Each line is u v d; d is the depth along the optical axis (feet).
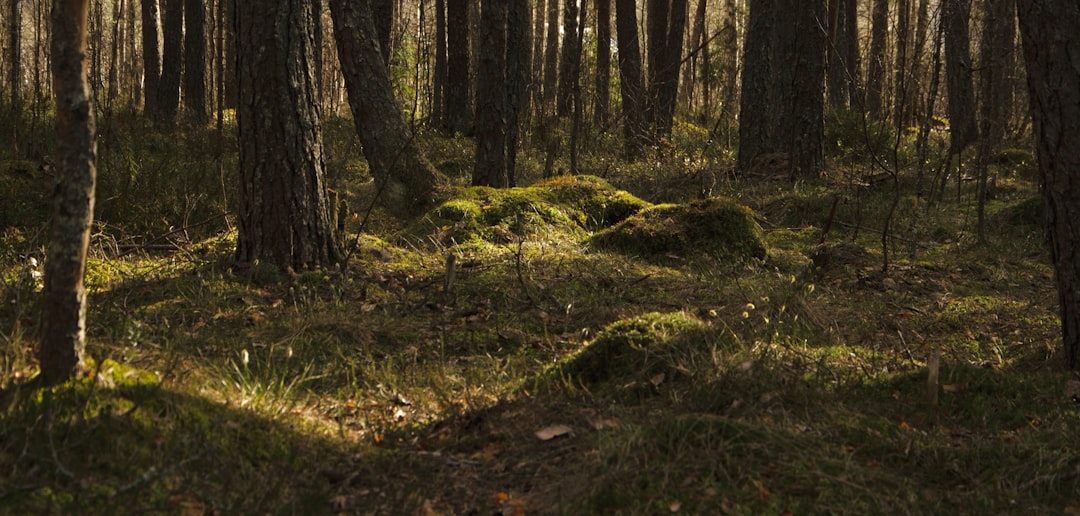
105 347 13.21
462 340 17.56
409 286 21.18
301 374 14.99
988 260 27.53
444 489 11.35
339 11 29.37
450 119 55.01
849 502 10.56
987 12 31.27
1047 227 15.52
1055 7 14.37
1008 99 62.03
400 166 29.55
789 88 42.47
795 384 13.83
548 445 12.37
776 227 32.60
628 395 13.71
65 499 9.37
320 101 21.81
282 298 19.54
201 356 14.69
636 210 29.19
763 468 11.08
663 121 53.42
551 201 28.73
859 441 12.48
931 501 10.89
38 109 34.91
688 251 25.84
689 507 10.25
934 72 27.43
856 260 26.17
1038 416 13.44
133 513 9.34
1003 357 17.71
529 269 22.70
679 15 58.34
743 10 96.89
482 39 32.60
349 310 18.79
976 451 12.19
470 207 27.12
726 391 13.51
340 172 37.17
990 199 38.81
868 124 46.91
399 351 16.87
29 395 10.74
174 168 30.12
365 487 11.32
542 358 16.85
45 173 26.71
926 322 20.47
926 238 31.14
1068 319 15.47
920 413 13.58
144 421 10.86
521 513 10.53
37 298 16.61
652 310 19.93
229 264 21.18
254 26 20.56
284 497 10.57
